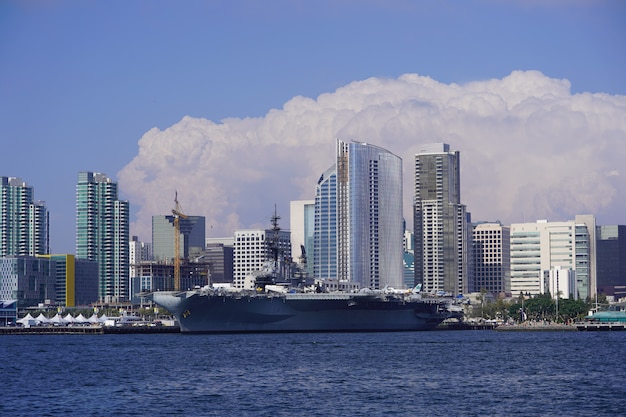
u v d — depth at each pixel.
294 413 129.12
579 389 152.25
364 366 188.88
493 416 126.38
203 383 160.88
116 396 146.00
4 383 165.00
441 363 195.75
